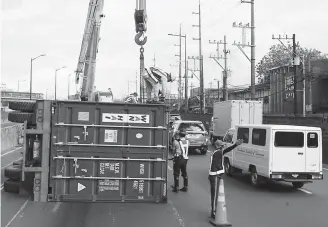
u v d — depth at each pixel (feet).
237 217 27.48
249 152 41.27
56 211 28.12
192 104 265.95
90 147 23.91
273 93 157.69
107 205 30.40
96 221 25.68
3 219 25.67
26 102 27.25
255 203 32.35
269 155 37.06
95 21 40.68
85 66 41.39
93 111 23.98
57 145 23.71
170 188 38.96
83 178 23.89
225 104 84.43
